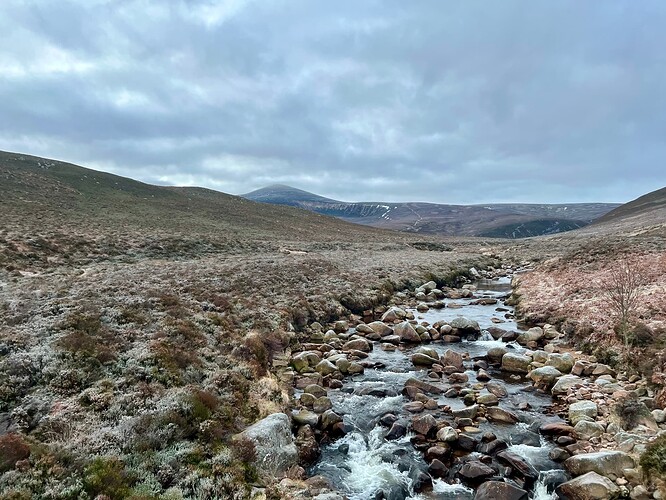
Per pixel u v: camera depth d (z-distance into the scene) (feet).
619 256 118.32
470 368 65.31
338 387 57.31
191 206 320.91
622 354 57.88
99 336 45.34
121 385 38.17
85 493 25.91
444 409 49.39
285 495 30.89
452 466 38.47
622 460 34.99
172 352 46.03
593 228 393.70
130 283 75.10
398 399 53.01
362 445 42.32
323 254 191.62
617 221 388.37
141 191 328.90
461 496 34.55
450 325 87.61
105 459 28.89
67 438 30.55
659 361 50.96
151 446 31.60
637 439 37.68
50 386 35.83
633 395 47.21
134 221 215.51
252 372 49.67
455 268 171.73
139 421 33.27
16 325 46.24
